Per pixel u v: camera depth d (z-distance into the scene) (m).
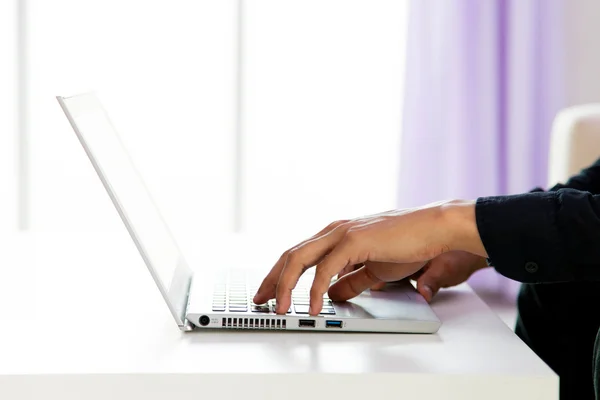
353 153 3.49
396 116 3.46
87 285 1.19
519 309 1.36
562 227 0.92
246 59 3.41
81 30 3.34
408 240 0.95
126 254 1.40
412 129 3.26
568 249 0.92
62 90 3.36
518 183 3.26
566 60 3.35
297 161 3.49
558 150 2.23
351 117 3.46
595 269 0.92
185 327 0.96
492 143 3.25
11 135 3.42
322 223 3.53
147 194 1.24
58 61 3.35
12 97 3.39
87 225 3.46
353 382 0.83
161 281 0.95
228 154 3.47
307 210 3.52
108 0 3.34
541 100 3.27
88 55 3.36
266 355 0.88
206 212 3.50
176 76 3.40
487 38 3.21
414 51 3.23
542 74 3.26
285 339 0.94
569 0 3.32
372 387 0.83
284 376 0.82
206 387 0.82
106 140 1.09
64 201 3.45
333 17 3.41
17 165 3.41
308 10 3.40
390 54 3.42
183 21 3.38
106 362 0.85
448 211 0.95
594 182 1.31
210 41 3.40
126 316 1.03
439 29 3.22
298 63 3.42
